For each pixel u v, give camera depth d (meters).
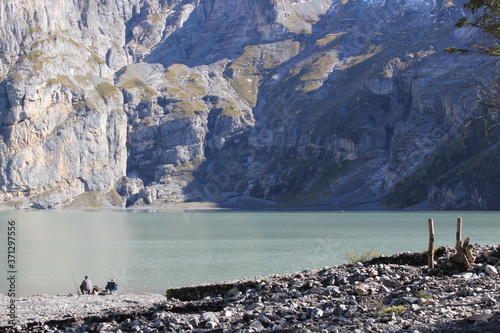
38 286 77.19
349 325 27.69
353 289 34.75
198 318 32.47
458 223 36.94
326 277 38.22
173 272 89.38
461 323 25.39
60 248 139.00
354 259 44.12
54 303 53.81
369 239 151.75
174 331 31.03
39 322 37.19
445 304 29.23
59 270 94.56
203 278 81.62
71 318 36.97
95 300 56.62
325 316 30.38
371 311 30.06
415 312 28.31
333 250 120.94
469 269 35.44
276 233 185.88
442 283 33.62
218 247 135.88
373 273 36.88
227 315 32.59
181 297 40.78
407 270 37.28
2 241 165.00
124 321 34.81
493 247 38.97
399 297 32.22
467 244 36.31
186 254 119.38
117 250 132.50
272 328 29.08
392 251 115.56
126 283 78.00
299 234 178.88
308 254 113.25
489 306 27.86
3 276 86.81
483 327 24.22
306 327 28.08
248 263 98.94
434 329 24.48
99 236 183.00
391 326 26.20
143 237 176.50
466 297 30.17
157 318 34.59
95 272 91.12
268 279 40.31
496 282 32.41
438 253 39.50
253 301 36.00
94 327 34.41
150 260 108.31
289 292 36.50
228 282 40.53
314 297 34.66
